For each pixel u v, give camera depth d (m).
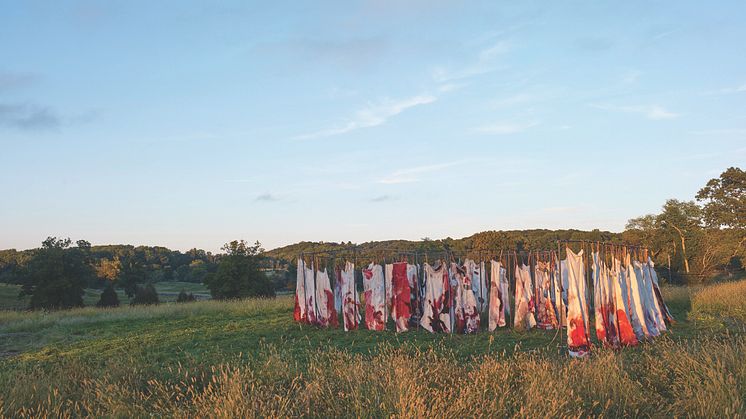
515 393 6.63
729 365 7.43
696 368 7.46
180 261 114.38
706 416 5.91
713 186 58.34
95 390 7.23
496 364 7.79
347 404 6.23
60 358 12.90
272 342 14.65
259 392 6.58
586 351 12.12
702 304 21.36
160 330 17.73
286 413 5.92
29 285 41.94
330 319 17.23
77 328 19.33
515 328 16.47
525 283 16.70
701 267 57.16
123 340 15.73
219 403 5.96
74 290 42.28
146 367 9.05
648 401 6.59
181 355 12.96
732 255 55.12
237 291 38.62
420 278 19.08
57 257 41.97
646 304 16.59
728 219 55.66
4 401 6.50
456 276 16.52
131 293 71.50
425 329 16.58
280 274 67.25
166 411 6.45
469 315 16.17
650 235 58.97
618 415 6.21
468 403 5.90
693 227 57.31
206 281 40.03
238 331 16.70
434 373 7.60
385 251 18.56
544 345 13.80
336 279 20.62
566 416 5.62
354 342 14.59
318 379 7.15
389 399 6.02
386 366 7.66
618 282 14.23
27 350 15.16
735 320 17.09
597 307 13.52
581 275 12.59
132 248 118.62
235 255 40.19
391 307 16.89
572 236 53.00
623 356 9.15
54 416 6.29
